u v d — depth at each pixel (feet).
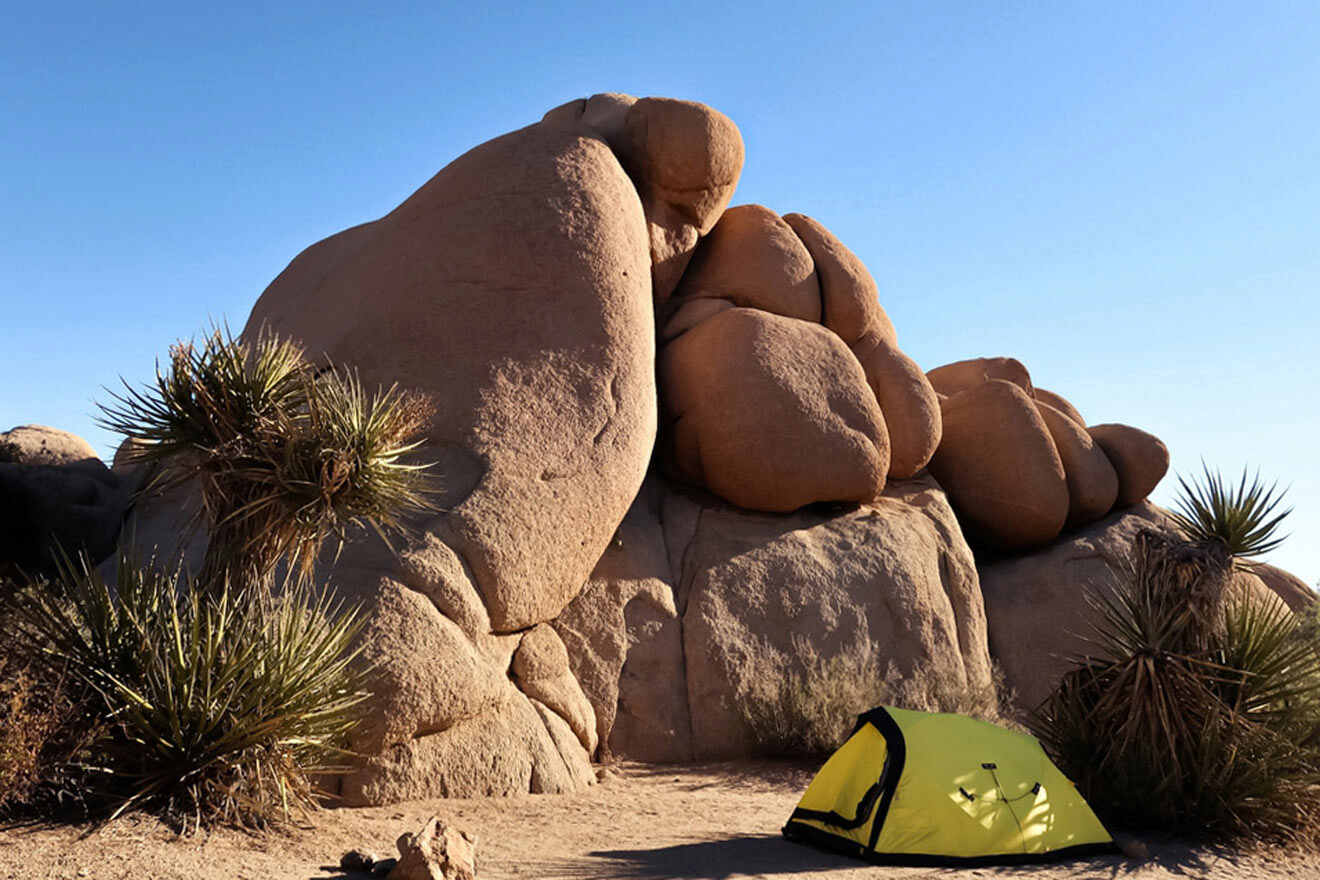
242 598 23.13
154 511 42.04
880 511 48.37
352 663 27.32
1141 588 27.53
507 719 30.94
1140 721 26.68
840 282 51.29
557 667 34.47
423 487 29.48
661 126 46.52
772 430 44.14
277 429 23.20
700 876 20.38
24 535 41.19
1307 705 27.45
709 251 51.24
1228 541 27.81
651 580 40.60
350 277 42.39
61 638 21.42
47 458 46.44
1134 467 58.18
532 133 43.29
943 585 47.67
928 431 50.60
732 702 39.42
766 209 52.39
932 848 22.50
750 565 42.91
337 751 23.71
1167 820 25.99
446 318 38.04
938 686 42.70
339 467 22.74
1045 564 53.52
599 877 19.97
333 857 19.83
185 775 20.36
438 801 27.55
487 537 31.96
